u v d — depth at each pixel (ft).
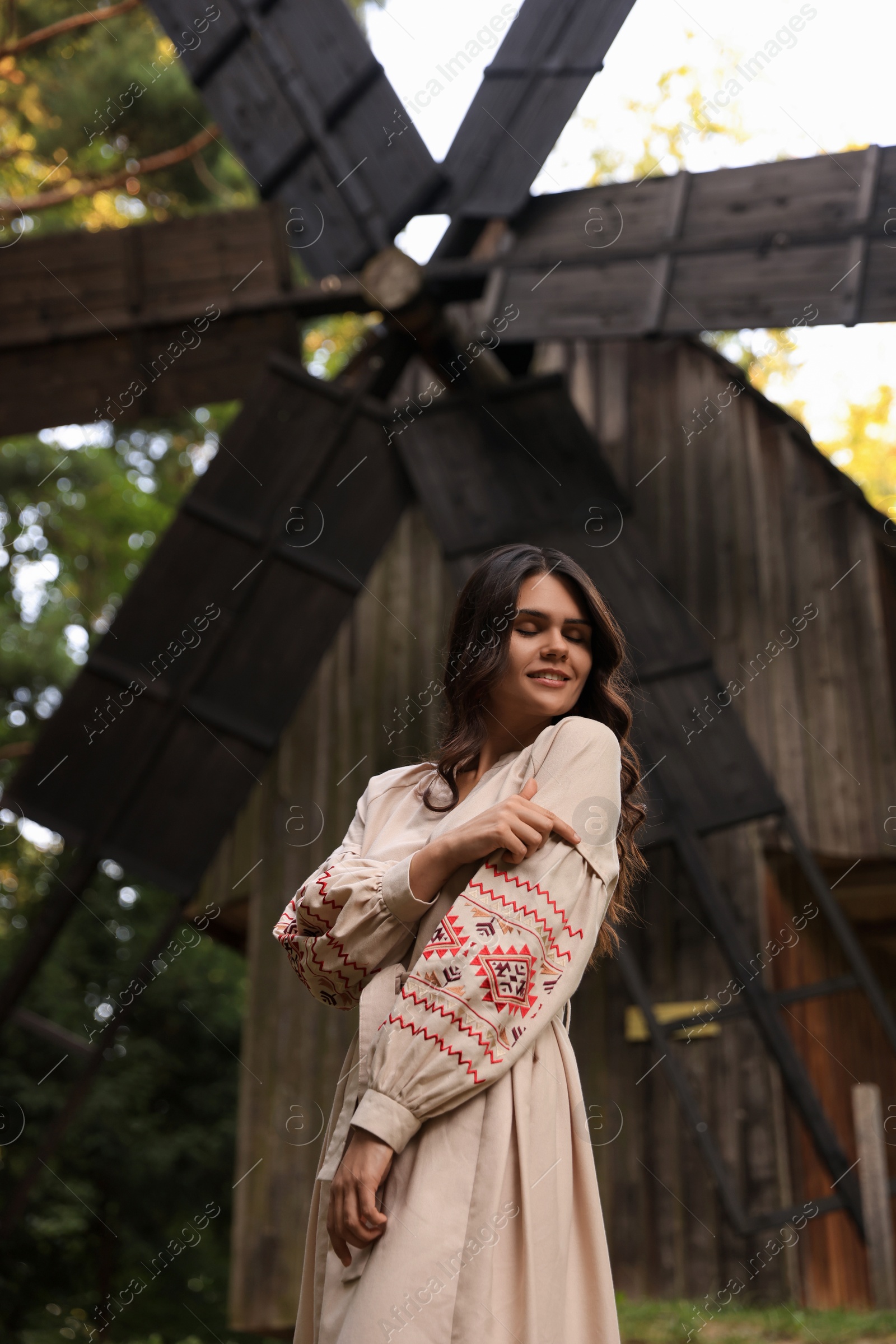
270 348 30.32
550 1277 5.15
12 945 55.47
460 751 6.38
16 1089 51.44
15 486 52.70
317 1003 30.71
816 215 26.21
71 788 28.40
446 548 28.53
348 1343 4.80
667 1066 25.46
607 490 28.27
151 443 61.11
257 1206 29.55
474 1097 5.26
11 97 45.27
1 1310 51.62
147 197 48.91
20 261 31.89
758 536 31.76
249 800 33.19
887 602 31.73
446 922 5.37
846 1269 29.50
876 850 29.78
